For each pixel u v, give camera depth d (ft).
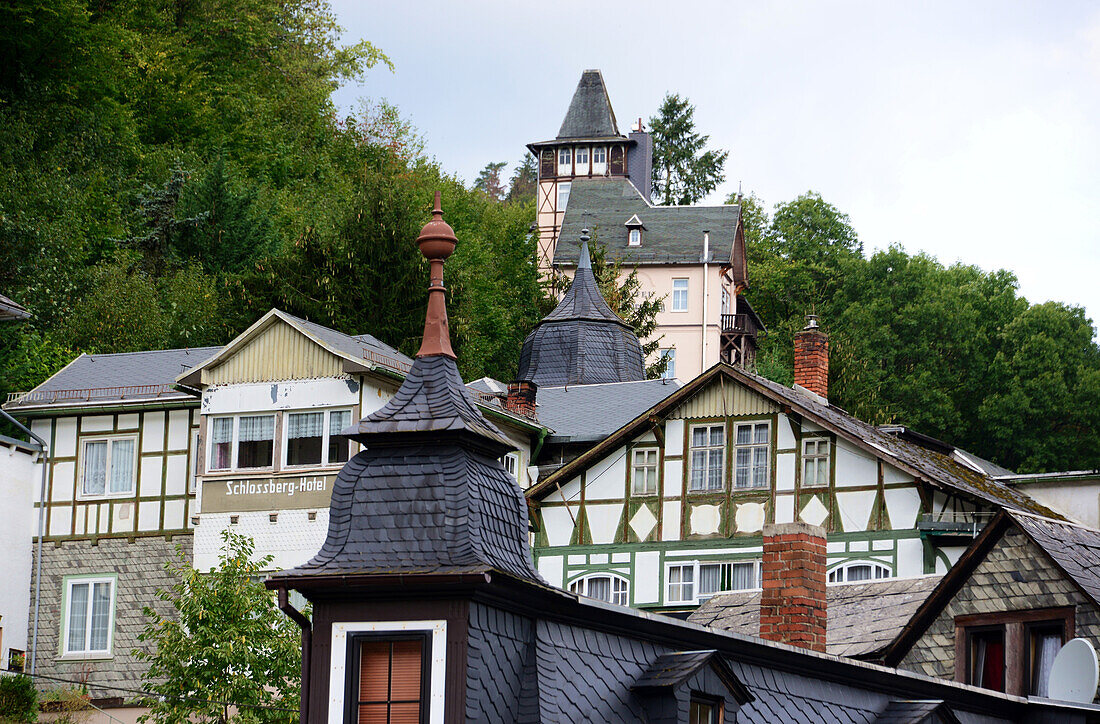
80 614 113.91
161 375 119.96
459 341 168.04
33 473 105.81
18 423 104.68
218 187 179.32
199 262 172.96
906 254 258.57
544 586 46.68
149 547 113.50
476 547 45.32
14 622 102.01
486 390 135.03
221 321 158.30
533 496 116.37
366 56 251.60
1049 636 75.05
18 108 178.60
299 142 225.35
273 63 237.66
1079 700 65.21
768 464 111.55
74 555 115.03
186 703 80.18
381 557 45.52
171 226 176.14
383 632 45.14
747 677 56.13
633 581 112.88
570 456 126.41
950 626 77.46
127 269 164.76
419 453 47.34
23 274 150.00
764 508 110.83
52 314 148.46
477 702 44.29
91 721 99.04
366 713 44.86
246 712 79.15
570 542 115.03
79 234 163.12
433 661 44.47
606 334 179.32
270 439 110.11
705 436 113.70
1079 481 120.37
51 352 139.13
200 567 109.19
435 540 45.55
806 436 110.93
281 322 111.75
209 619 82.23
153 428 115.55
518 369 183.11
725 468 112.57
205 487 110.63
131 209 180.14
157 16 219.20
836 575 107.55
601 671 49.39
